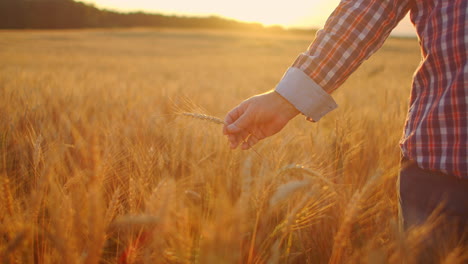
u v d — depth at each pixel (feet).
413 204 2.67
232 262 2.10
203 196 3.19
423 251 2.55
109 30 150.10
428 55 2.54
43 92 7.75
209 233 2.28
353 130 4.79
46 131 4.49
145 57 61.57
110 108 6.79
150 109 6.93
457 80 2.37
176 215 2.57
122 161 3.78
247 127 3.04
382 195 3.63
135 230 2.85
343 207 3.20
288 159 3.91
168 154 4.00
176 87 11.62
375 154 4.56
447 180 2.49
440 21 2.48
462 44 2.37
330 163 3.73
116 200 2.78
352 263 2.66
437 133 2.47
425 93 2.58
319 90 2.88
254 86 17.83
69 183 2.88
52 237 2.50
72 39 99.55
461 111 2.37
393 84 16.08
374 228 3.16
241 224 2.16
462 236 2.49
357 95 11.56
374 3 2.80
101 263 3.08
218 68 43.86
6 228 2.78
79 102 7.07
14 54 52.80
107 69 34.86
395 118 5.31
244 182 2.35
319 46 2.91
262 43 108.17
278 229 2.79
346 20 2.84
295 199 3.22
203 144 4.21
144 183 3.22
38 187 2.72
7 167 3.63
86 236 2.59
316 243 3.26
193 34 136.87
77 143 3.52
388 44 103.19
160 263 2.38
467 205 2.44
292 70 2.94
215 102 9.66
